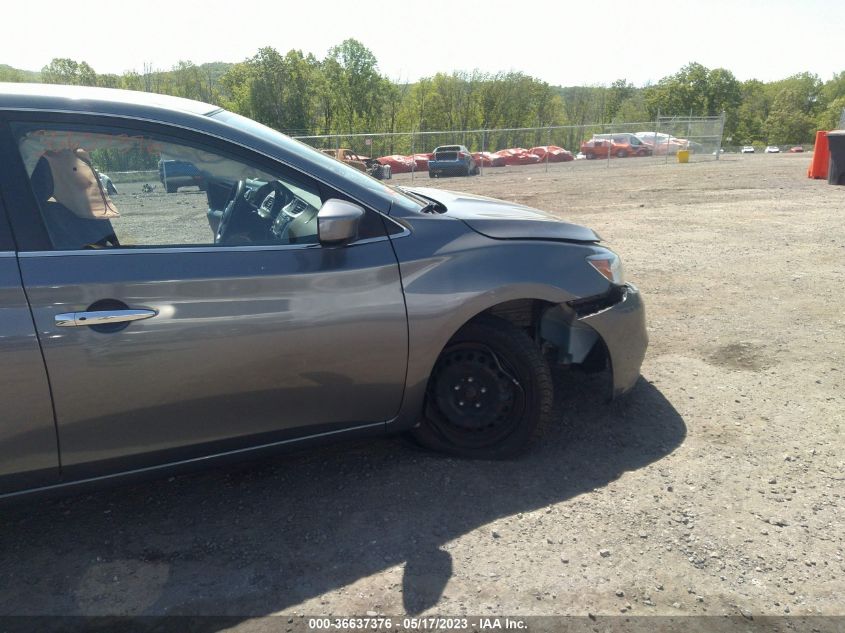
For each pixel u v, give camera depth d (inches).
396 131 3011.8
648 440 129.0
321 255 102.0
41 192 91.7
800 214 412.5
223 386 97.5
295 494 112.9
